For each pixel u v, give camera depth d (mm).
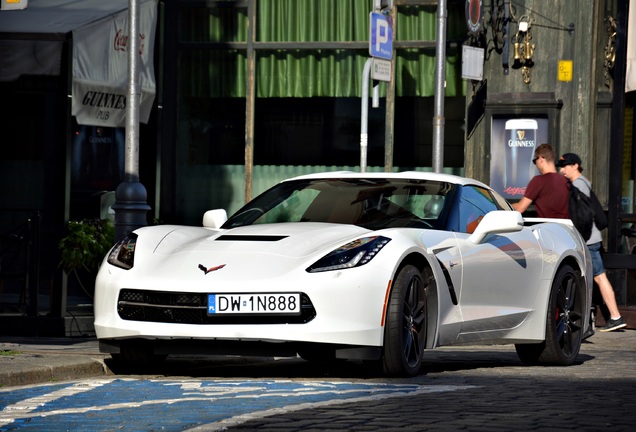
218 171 40375
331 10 40062
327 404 15273
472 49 35344
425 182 21688
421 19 39188
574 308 24328
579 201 32219
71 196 33062
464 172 38625
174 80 40469
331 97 40031
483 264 21062
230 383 18031
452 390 17141
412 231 19797
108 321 18938
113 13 29594
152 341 19219
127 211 25844
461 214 21188
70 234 28156
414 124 39375
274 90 40312
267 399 15914
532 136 37844
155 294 18609
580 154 37344
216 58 40406
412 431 12875
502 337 21859
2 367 18547
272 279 18172
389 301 18656
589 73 37188
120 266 19250
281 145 40250
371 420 13750
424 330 19578
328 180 22047
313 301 18062
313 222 20516
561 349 23359
